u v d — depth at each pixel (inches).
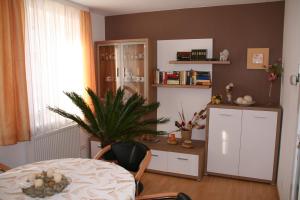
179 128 144.4
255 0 128.8
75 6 137.3
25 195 59.8
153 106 125.7
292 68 94.0
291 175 85.5
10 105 103.7
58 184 60.4
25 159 118.0
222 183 127.8
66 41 133.6
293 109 87.8
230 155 130.3
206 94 147.2
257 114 122.3
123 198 59.2
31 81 113.3
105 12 158.6
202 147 137.7
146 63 145.9
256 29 135.2
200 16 145.0
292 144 86.4
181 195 60.4
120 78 157.2
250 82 139.3
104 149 97.9
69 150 139.0
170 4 138.2
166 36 153.8
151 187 123.6
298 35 82.9
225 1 131.2
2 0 98.7
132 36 163.0
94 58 159.2
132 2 134.1
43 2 118.0
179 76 145.3
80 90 144.2
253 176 127.6
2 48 99.7
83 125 119.6
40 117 120.8
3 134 102.2
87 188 63.4
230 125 128.1
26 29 110.0
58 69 130.5
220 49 143.1
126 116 118.0
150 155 87.8
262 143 123.6
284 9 128.9
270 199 112.0
